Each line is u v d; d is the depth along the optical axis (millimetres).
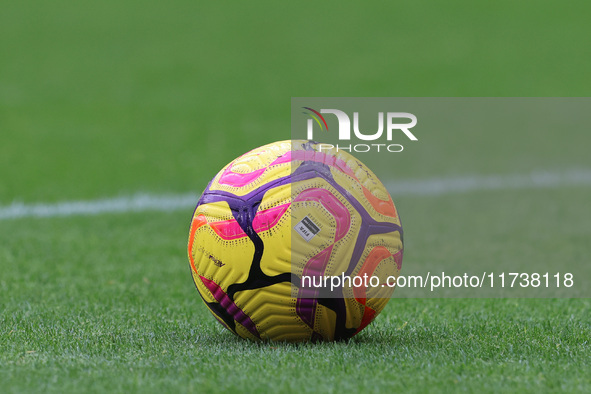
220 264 7328
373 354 7297
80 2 50719
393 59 40406
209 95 33438
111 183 21172
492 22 47156
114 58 39562
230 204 7328
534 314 9992
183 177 21969
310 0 52500
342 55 41031
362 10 49969
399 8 50188
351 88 35406
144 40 43188
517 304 10742
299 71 38000
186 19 47906
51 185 20812
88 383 6348
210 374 6566
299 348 7473
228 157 24531
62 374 6617
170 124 28797
